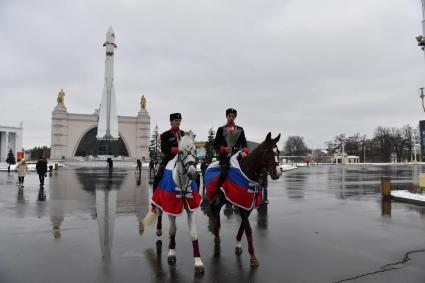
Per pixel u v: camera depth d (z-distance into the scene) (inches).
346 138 5187.0
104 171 1824.6
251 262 220.1
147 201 544.4
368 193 674.2
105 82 3006.9
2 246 261.4
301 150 5595.5
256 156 220.7
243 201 223.9
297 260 231.6
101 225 346.0
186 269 211.6
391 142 4409.5
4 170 2026.3
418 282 193.2
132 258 232.8
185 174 218.5
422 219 386.9
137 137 3703.3
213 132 2920.8
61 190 739.4
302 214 420.8
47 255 238.1
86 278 194.9
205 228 335.6
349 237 299.1
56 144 3393.2
